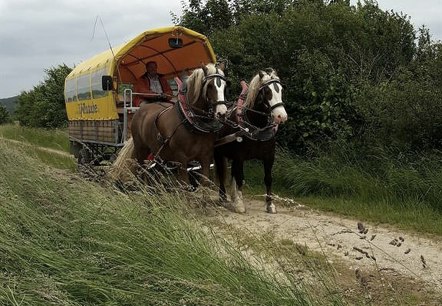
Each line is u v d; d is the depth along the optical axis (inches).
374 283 224.1
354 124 480.4
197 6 732.7
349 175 427.8
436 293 214.2
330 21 534.9
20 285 172.6
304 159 482.3
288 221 355.9
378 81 498.0
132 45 434.3
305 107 487.5
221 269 178.2
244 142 381.4
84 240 208.7
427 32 512.4
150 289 174.4
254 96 369.1
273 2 656.4
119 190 270.8
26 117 1446.9
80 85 550.3
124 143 438.0
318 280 172.1
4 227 216.5
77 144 576.4
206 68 351.9
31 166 297.7
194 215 229.0
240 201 390.6
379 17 549.0
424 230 329.7
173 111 364.5
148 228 209.2
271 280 172.7
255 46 538.6
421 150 412.5
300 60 490.6
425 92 395.9
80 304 171.2
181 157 359.9
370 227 340.5
